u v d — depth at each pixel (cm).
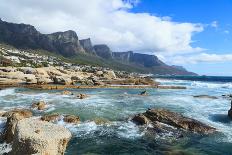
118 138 1702
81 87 5903
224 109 2886
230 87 7275
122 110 2655
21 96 3819
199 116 2447
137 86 6475
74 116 2147
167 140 1684
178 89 6316
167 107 2973
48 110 2548
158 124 1992
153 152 1467
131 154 1435
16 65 10000
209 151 1490
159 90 5812
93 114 2388
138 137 1733
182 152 1470
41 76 7431
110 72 10338
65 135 974
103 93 4691
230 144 1616
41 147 888
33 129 998
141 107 2905
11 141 1374
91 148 1502
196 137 1755
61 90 5169
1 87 5350
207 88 6825
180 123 1961
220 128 1991
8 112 2192
